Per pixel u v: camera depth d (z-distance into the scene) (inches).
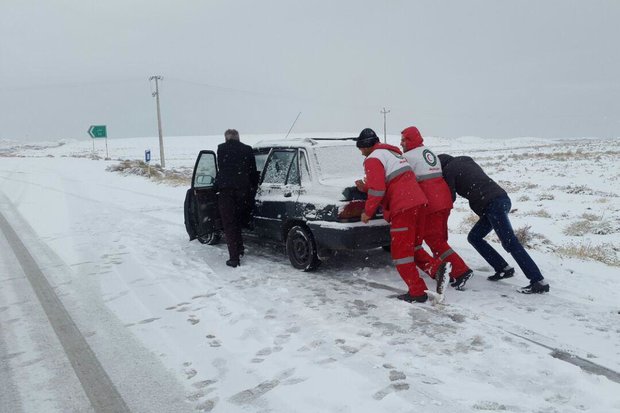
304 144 259.3
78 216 483.5
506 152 2287.2
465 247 297.7
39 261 302.4
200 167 310.7
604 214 478.0
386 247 292.5
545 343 160.4
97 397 139.3
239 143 268.7
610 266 260.4
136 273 267.7
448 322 180.9
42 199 637.9
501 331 170.7
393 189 201.6
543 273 237.8
